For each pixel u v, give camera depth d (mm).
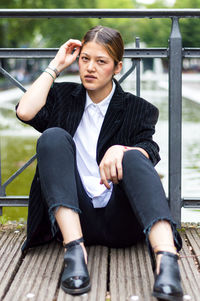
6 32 24547
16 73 28703
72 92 1983
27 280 1733
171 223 1633
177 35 2225
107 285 1765
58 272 1800
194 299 1584
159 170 4777
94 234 1977
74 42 1962
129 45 39812
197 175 4590
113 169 1702
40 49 2334
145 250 2016
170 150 2283
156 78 31688
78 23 25031
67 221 1657
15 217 3412
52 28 24875
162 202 1601
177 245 1760
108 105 1932
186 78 29109
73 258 1620
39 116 1937
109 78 1861
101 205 1915
